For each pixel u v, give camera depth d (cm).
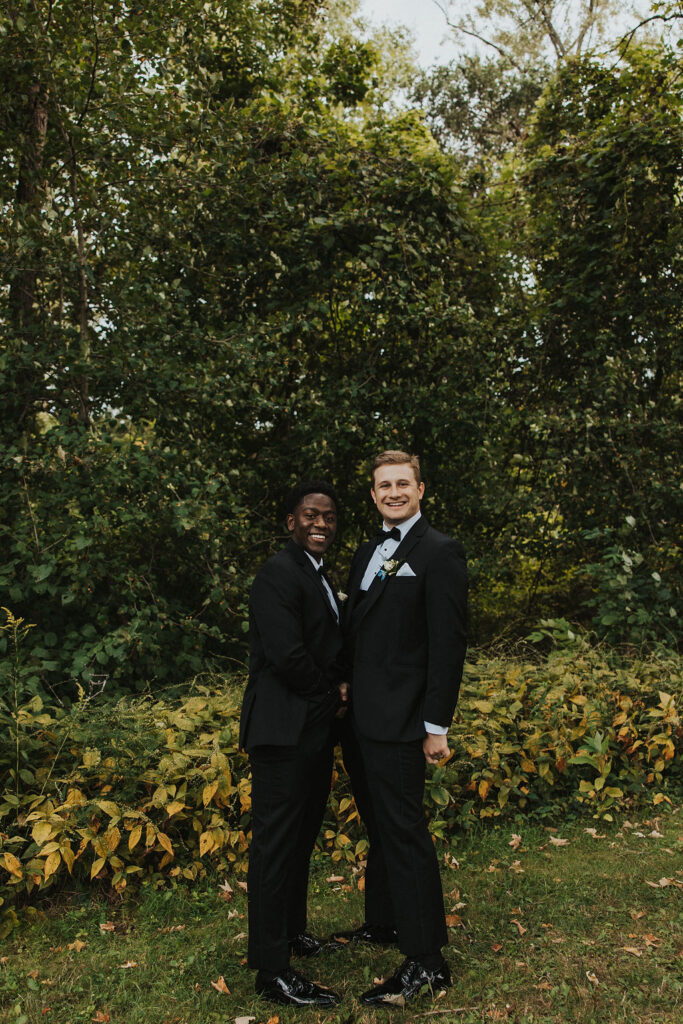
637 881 310
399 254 567
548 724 397
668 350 600
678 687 438
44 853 282
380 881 269
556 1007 226
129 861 318
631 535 570
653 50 616
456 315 563
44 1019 228
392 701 243
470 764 370
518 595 673
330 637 261
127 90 497
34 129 499
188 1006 235
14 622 352
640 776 407
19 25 440
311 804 264
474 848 352
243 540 515
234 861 326
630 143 585
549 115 657
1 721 322
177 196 538
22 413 483
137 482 458
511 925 278
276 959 237
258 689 254
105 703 405
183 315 520
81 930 282
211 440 560
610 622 519
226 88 615
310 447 541
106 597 479
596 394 591
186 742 357
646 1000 228
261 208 571
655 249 595
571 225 627
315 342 598
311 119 599
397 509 258
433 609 243
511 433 629
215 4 527
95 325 525
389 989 235
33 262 473
